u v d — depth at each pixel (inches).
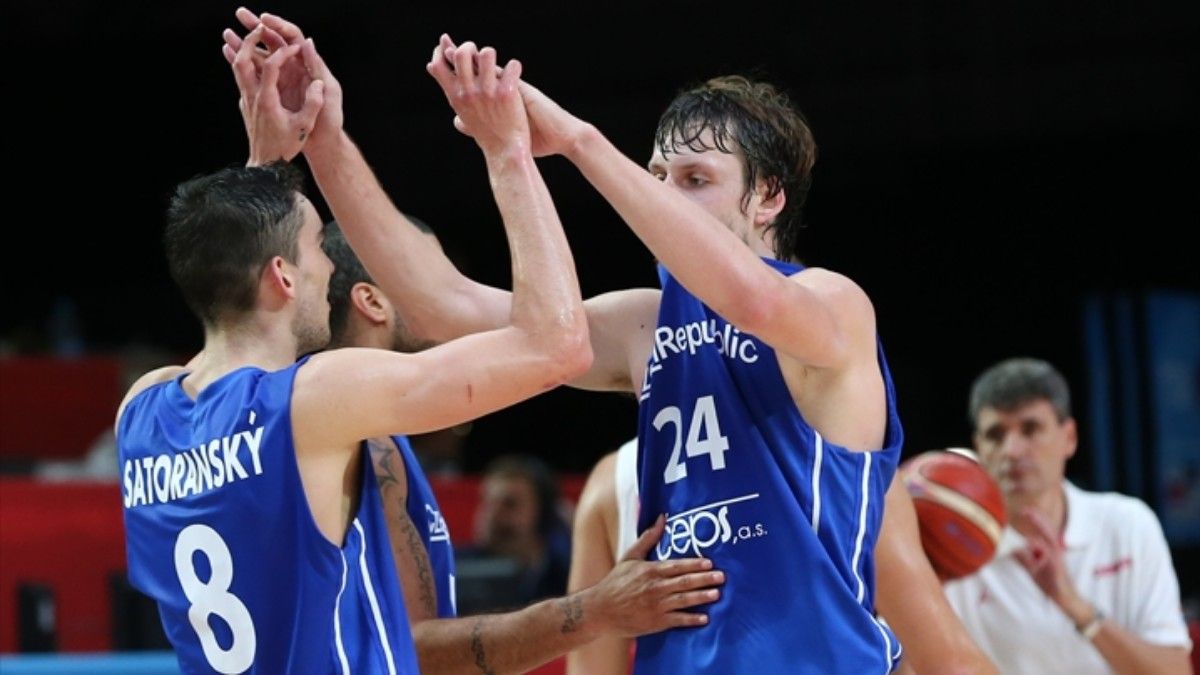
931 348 1090.1
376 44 1158.3
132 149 1272.1
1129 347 963.3
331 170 317.1
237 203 286.7
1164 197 1026.7
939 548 369.1
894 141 1040.8
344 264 353.4
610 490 395.9
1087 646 471.8
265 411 268.8
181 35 1232.8
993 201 1068.5
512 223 274.4
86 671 455.5
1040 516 468.8
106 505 670.5
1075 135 1031.0
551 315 270.2
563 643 309.4
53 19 1237.7
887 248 1090.7
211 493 273.0
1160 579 482.6
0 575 646.5
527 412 1202.0
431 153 1146.0
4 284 1296.8
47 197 1284.4
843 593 273.1
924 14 1038.4
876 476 284.7
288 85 312.7
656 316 303.0
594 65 1107.3
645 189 263.4
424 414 266.7
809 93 1056.8
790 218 306.3
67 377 974.4
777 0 1066.1
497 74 273.1
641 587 283.3
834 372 281.9
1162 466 948.6
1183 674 478.0
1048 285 1055.6
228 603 272.5
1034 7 1016.2
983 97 1023.0
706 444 282.8
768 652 272.1
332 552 269.3
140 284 1307.8
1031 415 474.6
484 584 630.5
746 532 277.3
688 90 305.3
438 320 319.9
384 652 276.1
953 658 347.6
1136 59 995.3
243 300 287.0
